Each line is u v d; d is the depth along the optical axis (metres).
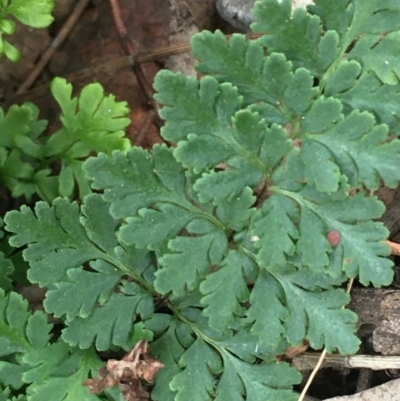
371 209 0.43
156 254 0.43
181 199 0.43
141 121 0.51
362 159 0.42
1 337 0.45
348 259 0.43
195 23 0.51
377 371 0.47
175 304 0.45
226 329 0.45
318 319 0.44
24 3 0.45
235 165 0.43
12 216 0.43
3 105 0.51
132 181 0.43
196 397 0.44
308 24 0.41
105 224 0.44
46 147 0.48
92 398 0.44
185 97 0.42
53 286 0.45
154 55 0.51
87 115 0.47
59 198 0.44
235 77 0.42
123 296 0.44
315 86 0.43
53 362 0.45
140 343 0.44
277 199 0.43
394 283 0.47
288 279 0.44
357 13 0.42
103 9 0.52
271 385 0.44
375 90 0.42
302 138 0.42
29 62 0.51
